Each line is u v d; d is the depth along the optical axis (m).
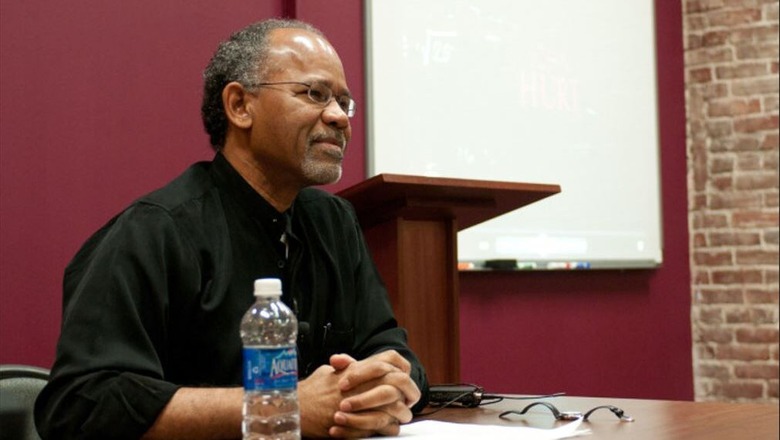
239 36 2.57
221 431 2.03
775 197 6.78
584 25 6.15
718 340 6.96
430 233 3.37
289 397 1.95
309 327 2.55
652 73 6.66
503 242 5.53
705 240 7.00
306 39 2.52
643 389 6.60
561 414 2.38
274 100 2.46
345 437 2.05
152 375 2.14
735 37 6.91
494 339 5.57
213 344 2.36
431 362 3.33
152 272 2.25
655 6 6.79
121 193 3.84
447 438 2.03
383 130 4.93
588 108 6.15
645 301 6.64
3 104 3.50
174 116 4.04
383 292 2.83
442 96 5.24
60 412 2.08
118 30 3.85
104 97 3.80
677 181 6.93
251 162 2.53
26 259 3.55
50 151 3.63
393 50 4.99
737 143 6.89
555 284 6.00
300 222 2.65
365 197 3.13
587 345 6.20
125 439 2.03
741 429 2.15
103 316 2.16
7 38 3.52
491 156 5.50
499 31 5.58
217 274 2.38
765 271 6.80
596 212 6.16
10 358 3.50
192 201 2.43
